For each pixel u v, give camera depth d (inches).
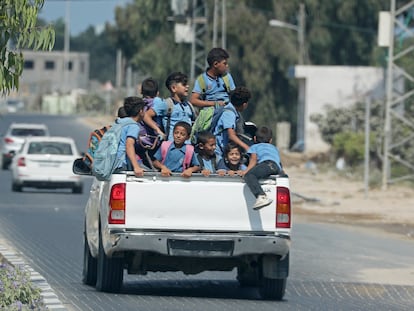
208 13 7175.2
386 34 3983.8
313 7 7593.5
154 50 7465.6
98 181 1469.0
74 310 1232.2
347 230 2684.5
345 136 5693.9
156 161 1366.9
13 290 1154.7
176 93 1448.1
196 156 1391.5
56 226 2474.2
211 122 1439.5
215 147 1408.7
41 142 3688.5
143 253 1342.3
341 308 1362.0
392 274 1793.8
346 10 7657.5
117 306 1275.8
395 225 2866.6
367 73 6737.2
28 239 2158.0
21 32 1149.7
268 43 7268.7
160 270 1409.9
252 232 1333.7
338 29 7765.8
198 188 1326.3
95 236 1439.5
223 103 1453.0
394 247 2274.9
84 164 1518.2
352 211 3277.6
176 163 1375.5
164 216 1321.4
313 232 2583.7
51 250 1968.5
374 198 3747.5
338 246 2247.8
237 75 7327.8
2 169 4990.2
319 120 6407.5
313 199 3535.9
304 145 6697.8
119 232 1309.1
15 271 1238.3
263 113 7406.5
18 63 1167.6
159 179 1322.6
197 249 1326.3
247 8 7273.6
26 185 3602.4
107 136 1364.4
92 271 1494.8
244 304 1350.9
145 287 1530.5
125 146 1360.7
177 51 7391.7
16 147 4958.2
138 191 1316.4
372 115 6131.9
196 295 1444.4
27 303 1168.2
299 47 7450.8
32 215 2775.6
